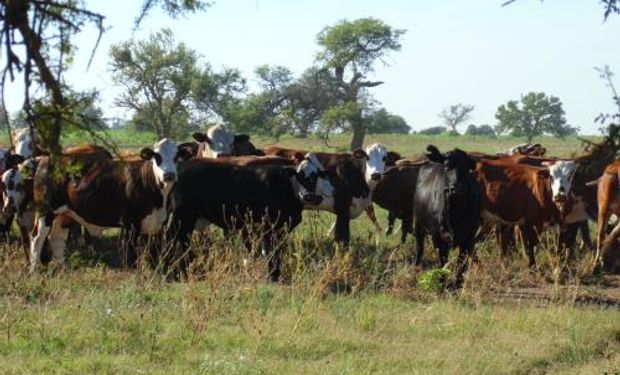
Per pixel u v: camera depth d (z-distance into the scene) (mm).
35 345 9070
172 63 59625
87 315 10289
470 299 12164
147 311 10633
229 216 14055
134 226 13758
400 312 11258
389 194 17734
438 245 14258
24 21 4797
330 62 77500
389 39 77438
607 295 13570
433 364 9000
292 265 13719
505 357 9281
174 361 8719
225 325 10219
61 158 5125
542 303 12328
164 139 13805
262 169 14336
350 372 8438
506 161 17594
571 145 90625
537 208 15438
